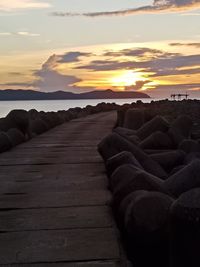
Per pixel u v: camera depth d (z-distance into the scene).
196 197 3.99
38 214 6.41
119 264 4.66
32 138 16.78
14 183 8.56
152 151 12.75
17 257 4.84
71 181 8.65
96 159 11.34
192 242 3.89
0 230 5.72
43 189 8.00
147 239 5.05
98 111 44.81
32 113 24.91
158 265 5.13
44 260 4.75
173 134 14.31
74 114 32.72
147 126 15.64
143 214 5.07
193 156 12.03
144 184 6.41
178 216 3.93
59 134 18.52
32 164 10.73
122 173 6.90
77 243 5.22
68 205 6.87
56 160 11.28
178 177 7.96
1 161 11.22
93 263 4.67
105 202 6.99
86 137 17.09
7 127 15.35
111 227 5.78
